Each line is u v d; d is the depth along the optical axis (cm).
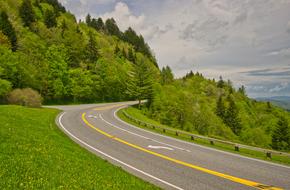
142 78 7500
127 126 3456
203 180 1339
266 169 1645
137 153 1881
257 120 12938
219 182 1318
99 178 1087
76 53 10144
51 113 3984
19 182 804
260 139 9381
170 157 1812
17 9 12575
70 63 9281
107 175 1184
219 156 1966
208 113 9075
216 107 11812
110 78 9394
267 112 15412
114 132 2836
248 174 1497
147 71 7612
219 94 15388
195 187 1228
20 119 2236
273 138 8138
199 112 8650
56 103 7331
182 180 1323
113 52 15112
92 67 9631
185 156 1880
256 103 17525
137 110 6994
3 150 1080
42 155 1177
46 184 845
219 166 1645
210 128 8594
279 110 15150
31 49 7656
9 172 855
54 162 1127
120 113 5225
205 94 15250
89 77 8525
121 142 2270
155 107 7681
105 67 9488
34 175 897
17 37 8219
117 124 3575
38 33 10775
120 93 10088
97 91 9094
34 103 4484
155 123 4975
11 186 760
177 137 2891
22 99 4450
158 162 1659
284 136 7969
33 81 6266
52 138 1814
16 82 5900
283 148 7869
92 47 11344
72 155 1392
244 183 1322
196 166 1608
